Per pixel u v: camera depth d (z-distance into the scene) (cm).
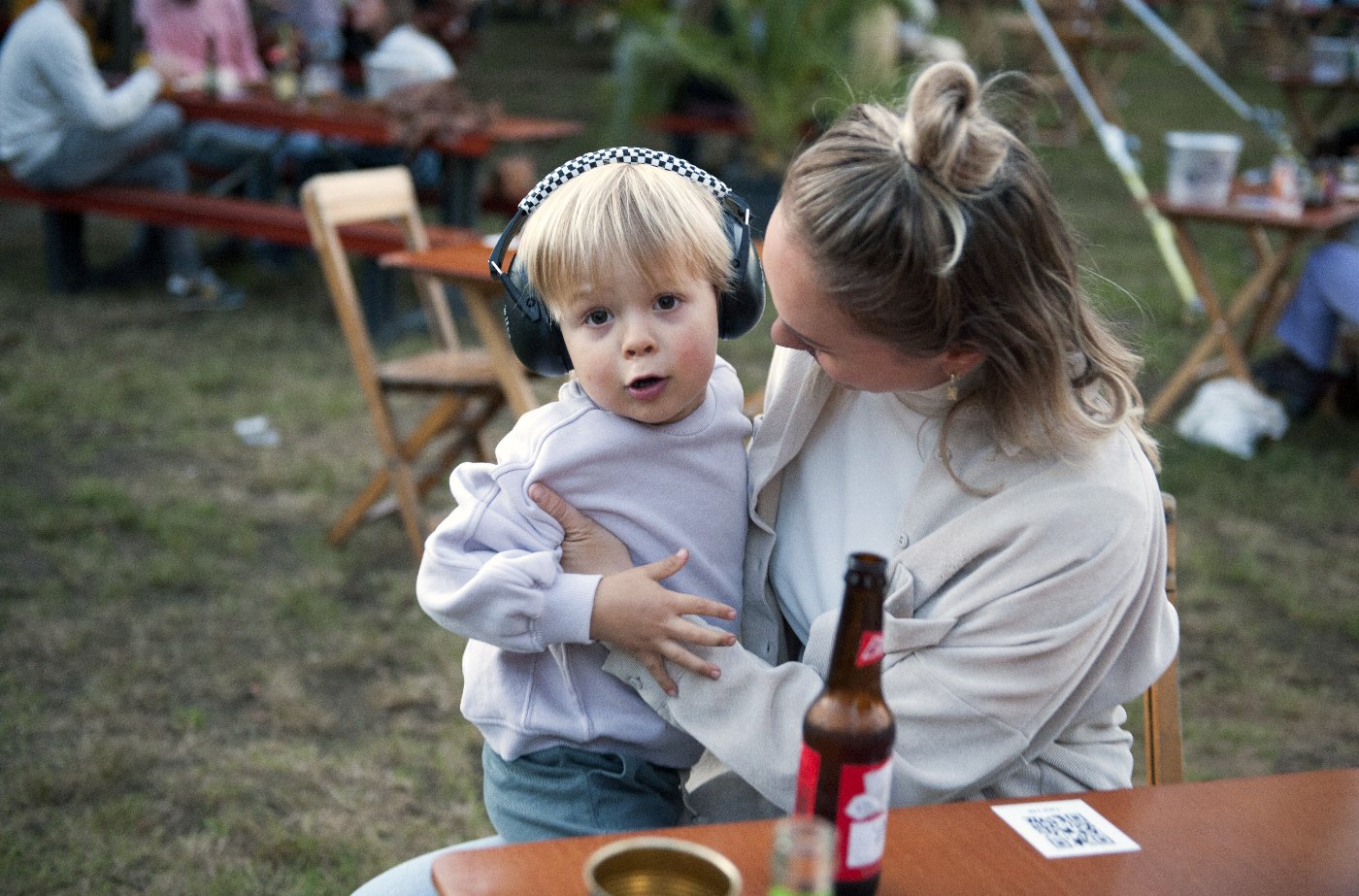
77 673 341
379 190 416
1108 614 134
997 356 128
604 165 146
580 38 1784
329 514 448
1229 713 353
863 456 154
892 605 141
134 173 683
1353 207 541
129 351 601
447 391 395
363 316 636
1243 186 592
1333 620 404
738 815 154
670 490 153
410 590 398
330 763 310
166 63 712
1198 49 1625
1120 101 1367
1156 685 170
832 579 154
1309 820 125
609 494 151
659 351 142
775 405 159
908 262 123
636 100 899
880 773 107
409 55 730
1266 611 412
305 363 599
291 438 514
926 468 143
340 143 709
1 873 261
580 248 139
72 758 302
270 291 714
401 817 291
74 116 645
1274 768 325
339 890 263
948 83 124
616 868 97
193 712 325
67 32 638
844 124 133
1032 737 137
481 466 151
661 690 146
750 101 883
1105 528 133
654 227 139
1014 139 129
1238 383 554
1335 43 764
